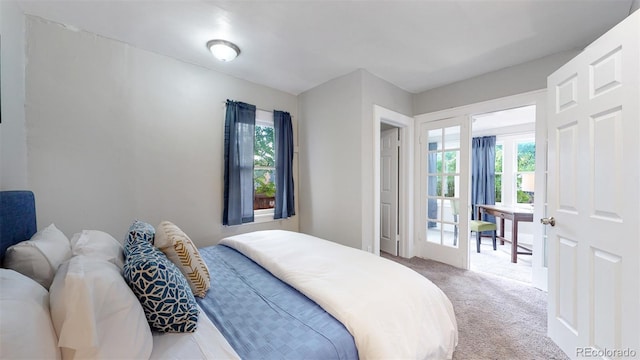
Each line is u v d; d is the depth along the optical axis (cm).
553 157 172
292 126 349
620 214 124
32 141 180
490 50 237
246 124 296
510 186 489
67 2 169
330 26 199
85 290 70
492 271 298
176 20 190
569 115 158
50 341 65
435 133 337
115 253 123
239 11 180
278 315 108
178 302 95
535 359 153
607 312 130
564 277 160
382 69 277
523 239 462
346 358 91
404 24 197
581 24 196
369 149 285
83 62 201
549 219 173
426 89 337
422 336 110
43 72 184
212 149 275
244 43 223
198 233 266
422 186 349
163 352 85
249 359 83
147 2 170
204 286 129
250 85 307
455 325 135
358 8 178
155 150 238
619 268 124
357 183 280
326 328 98
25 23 178
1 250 109
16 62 167
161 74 240
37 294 73
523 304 217
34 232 150
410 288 125
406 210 353
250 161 299
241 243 195
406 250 353
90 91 204
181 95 253
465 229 306
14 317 59
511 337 172
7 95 155
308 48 232
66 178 194
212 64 262
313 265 148
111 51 214
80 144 200
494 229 390
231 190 281
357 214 281
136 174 227
